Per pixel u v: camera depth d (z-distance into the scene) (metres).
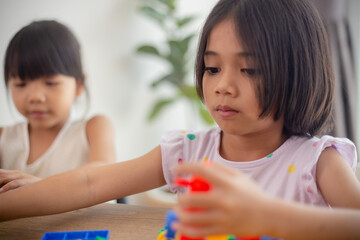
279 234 0.33
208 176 0.32
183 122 2.44
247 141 0.61
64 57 0.90
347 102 1.51
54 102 0.89
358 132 1.52
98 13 1.86
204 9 2.41
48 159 0.98
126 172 0.63
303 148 0.59
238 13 0.49
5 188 0.61
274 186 0.58
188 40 1.94
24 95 0.88
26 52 0.85
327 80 0.56
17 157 1.00
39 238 0.47
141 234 0.48
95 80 1.87
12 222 0.53
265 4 0.50
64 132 1.01
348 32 1.52
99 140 0.97
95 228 0.50
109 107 1.97
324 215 0.35
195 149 0.68
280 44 0.49
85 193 0.58
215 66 0.51
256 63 0.48
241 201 0.32
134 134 2.16
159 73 2.29
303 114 0.54
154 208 0.58
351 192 0.49
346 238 0.35
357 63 1.52
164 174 0.66
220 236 0.36
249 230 0.32
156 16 1.99
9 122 1.33
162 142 0.69
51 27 0.92
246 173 0.60
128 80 2.08
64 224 0.52
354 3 1.52
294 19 0.51
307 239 0.34
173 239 0.38
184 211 0.32
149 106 2.25
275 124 0.58
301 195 0.56
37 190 0.55
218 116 0.52
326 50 0.56
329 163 0.54
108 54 1.94
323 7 1.50
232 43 0.49
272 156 0.60
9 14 1.35
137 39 2.10
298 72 0.51
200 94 0.58
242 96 0.49
